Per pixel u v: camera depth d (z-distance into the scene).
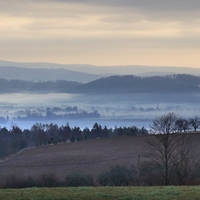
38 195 59.38
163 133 124.25
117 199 56.94
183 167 117.62
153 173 119.25
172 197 57.84
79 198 57.34
